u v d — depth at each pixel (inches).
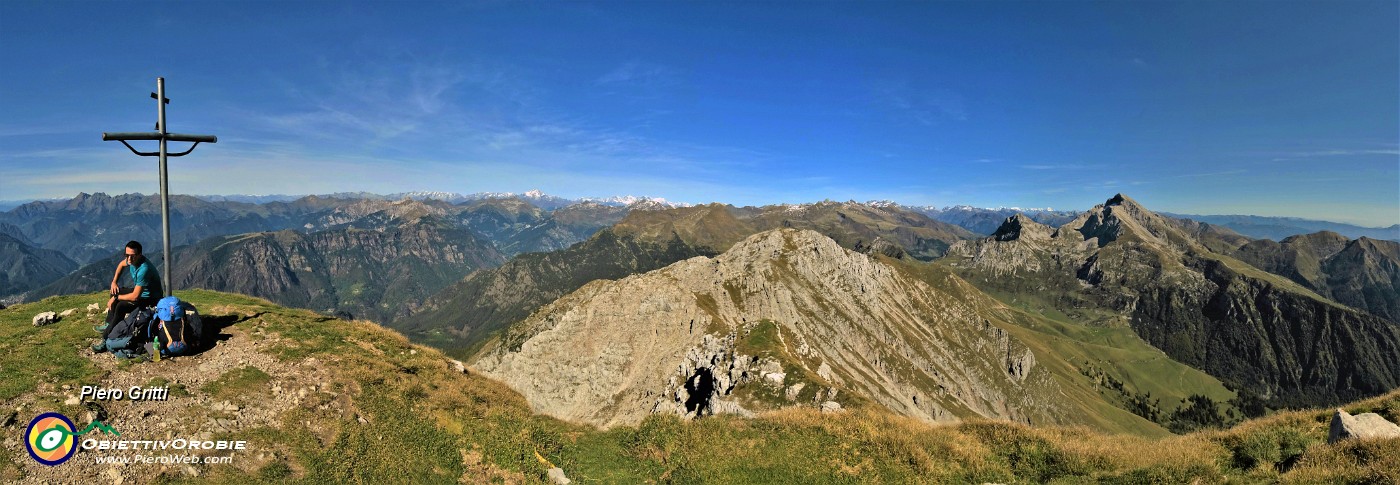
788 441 882.1
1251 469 719.7
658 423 958.4
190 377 760.3
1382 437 663.8
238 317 1039.0
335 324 1153.4
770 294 7337.6
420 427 786.8
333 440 698.2
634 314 6269.7
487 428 848.3
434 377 1013.8
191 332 828.6
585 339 6063.0
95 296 1239.5
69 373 703.7
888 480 781.3
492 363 6235.2
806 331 7007.9
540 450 829.2
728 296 7135.8
